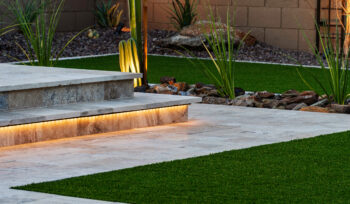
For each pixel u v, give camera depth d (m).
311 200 6.30
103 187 6.71
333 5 19.64
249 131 9.64
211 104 12.20
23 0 20.89
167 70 17.27
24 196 6.40
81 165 7.68
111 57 19.55
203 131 9.66
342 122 10.30
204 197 6.39
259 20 21.00
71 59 19.02
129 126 9.86
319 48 19.95
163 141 8.99
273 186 6.78
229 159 7.91
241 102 12.06
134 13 13.05
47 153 8.27
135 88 12.87
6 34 20.31
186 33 20.53
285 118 10.69
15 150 8.44
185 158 8.01
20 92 9.09
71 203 6.16
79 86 9.73
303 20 20.17
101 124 9.55
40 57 14.15
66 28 22.09
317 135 9.30
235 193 6.53
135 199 6.32
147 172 7.32
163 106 10.09
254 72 16.84
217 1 21.70
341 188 6.70
